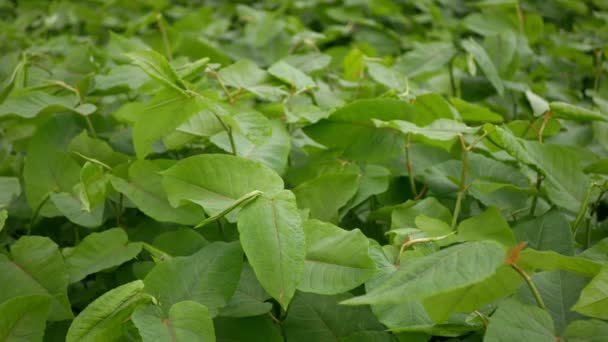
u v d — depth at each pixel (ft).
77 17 8.83
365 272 3.28
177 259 3.42
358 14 8.92
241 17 8.25
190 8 9.97
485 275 2.92
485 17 6.74
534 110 5.17
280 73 4.47
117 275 3.77
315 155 4.28
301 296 3.57
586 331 3.08
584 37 7.95
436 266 3.00
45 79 4.96
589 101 6.63
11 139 4.71
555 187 3.85
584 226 4.08
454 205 4.16
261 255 3.22
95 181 3.73
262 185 3.43
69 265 3.60
